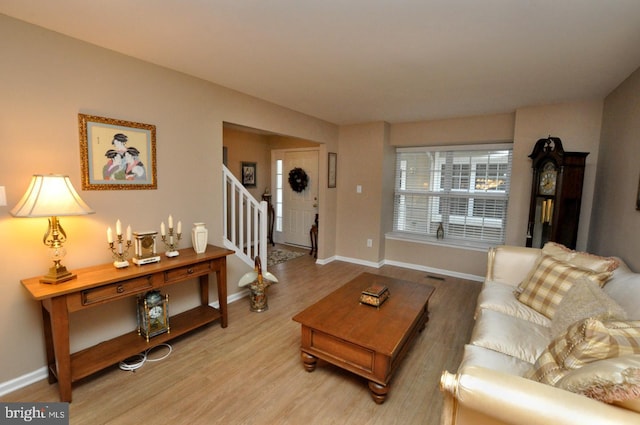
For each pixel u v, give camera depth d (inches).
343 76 105.9
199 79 111.4
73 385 78.7
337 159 196.5
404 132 181.2
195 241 104.0
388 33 75.1
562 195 123.9
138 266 87.7
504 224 165.3
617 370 35.9
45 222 79.5
